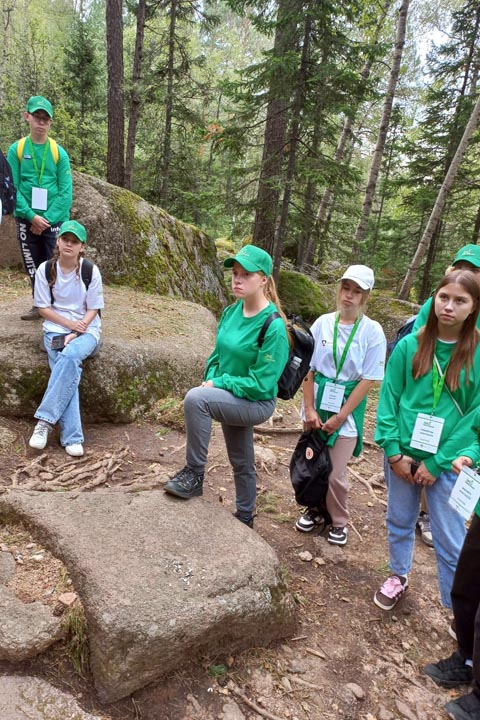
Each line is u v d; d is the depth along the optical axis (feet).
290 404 17.47
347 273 8.96
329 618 8.17
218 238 55.98
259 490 11.72
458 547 7.38
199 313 21.27
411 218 48.47
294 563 9.39
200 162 49.11
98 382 13.05
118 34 37.45
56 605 6.32
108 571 6.55
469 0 43.45
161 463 11.85
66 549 6.95
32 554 7.11
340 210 29.91
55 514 7.73
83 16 87.40
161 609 6.15
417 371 7.48
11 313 15.92
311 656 7.34
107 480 10.66
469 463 6.81
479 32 43.65
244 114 28.14
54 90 46.24
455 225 46.96
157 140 48.01
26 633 5.96
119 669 5.77
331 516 10.03
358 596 8.80
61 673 6.04
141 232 24.43
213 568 7.04
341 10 25.67
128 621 5.87
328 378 9.36
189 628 6.20
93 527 7.50
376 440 7.92
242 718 6.11
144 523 7.78
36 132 14.40
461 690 7.14
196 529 7.86
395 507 8.19
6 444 11.32
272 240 30.66
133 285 23.41
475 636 6.26
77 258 11.89
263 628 7.14
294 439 14.89
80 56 46.29
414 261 37.91
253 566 7.30
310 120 26.11
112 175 39.55
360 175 27.35
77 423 11.69
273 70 25.31
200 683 6.44
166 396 14.85
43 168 14.62
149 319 18.75
